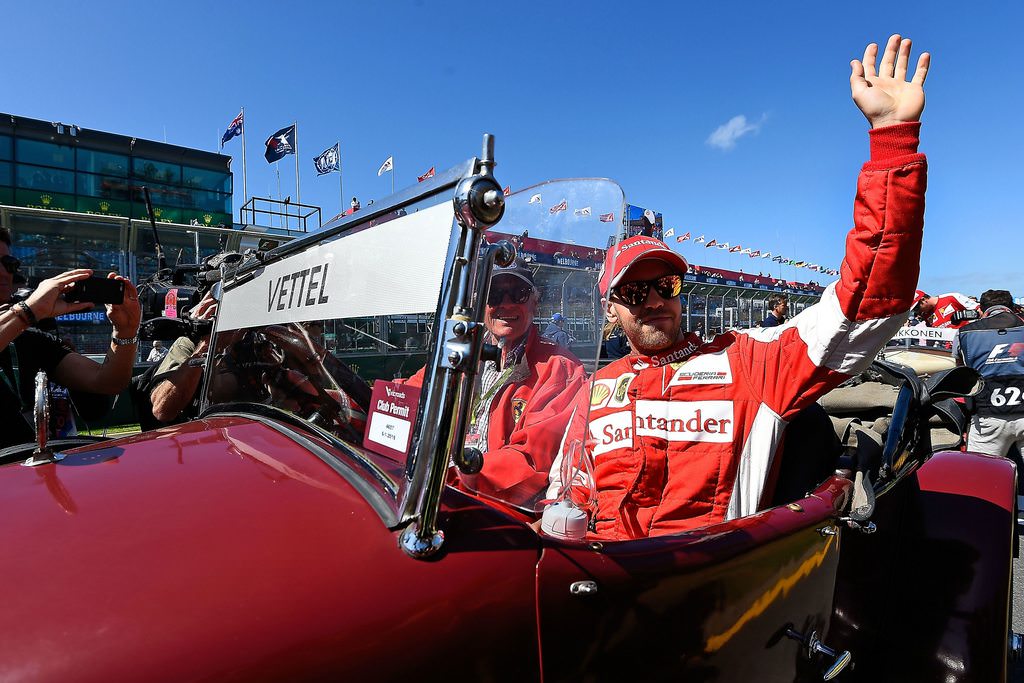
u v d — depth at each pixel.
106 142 12.80
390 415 0.85
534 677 0.69
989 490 1.83
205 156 13.96
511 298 0.97
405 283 0.85
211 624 0.58
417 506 0.70
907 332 7.27
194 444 1.10
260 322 1.42
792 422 1.63
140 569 0.65
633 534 1.54
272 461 0.97
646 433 1.61
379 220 0.97
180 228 11.91
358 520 0.75
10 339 1.84
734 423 1.51
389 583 0.65
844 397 2.14
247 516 0.76
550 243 0.96
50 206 12.12
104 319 9.88
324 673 0.57
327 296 1.09
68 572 0.65
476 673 0.64
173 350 2.50
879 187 1.27
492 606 0.67
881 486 1.55
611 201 0.88
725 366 1.57
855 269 1.31
